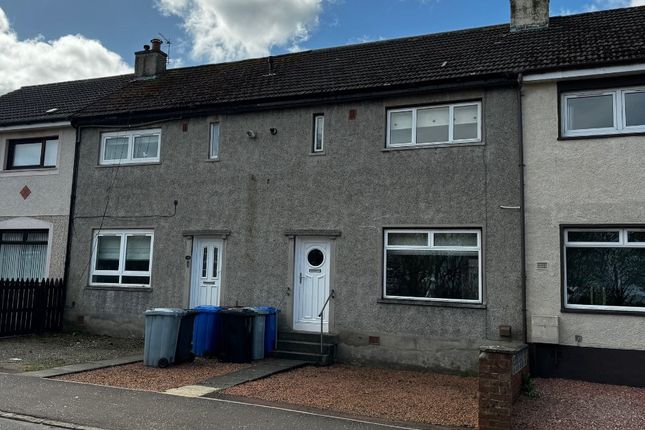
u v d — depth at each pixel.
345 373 10.68
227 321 11.24
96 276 14.87
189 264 13.73
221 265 13.41
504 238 10.88
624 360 9.75
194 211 13.90
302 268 12.66
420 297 11.48
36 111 17.00
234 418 7.18
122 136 15.20
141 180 14.63
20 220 15.90
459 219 11.27
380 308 11.66
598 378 9.87
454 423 7.31
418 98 11.99
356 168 12.32
